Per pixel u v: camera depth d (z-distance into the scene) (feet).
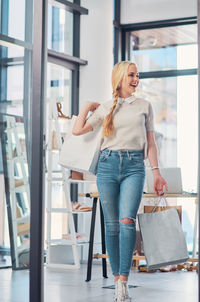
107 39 22.65
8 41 19.97
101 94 22.53
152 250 12.03
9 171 19.61
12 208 19.45
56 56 21.83
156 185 12.26
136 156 11.65
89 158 12.40
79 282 15.53
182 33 24.16
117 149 11.64
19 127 20.07
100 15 22.67
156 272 18.15
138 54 24.95
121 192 11.71
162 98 24.40
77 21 22.99
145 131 11.87
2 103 19.69
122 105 11.80
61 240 19.44
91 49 22.77
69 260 20.43
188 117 24.00
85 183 22.16
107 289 14.19
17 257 19.12
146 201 19.53
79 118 12.26
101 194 11.86
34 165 10.36
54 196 21.68
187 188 23.76
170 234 12.17
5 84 19.85
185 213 23.04
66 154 12.63
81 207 19.36
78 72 23.03
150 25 24.61
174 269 18.65
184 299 12.62
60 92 22.53
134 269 18.95
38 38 10.43
